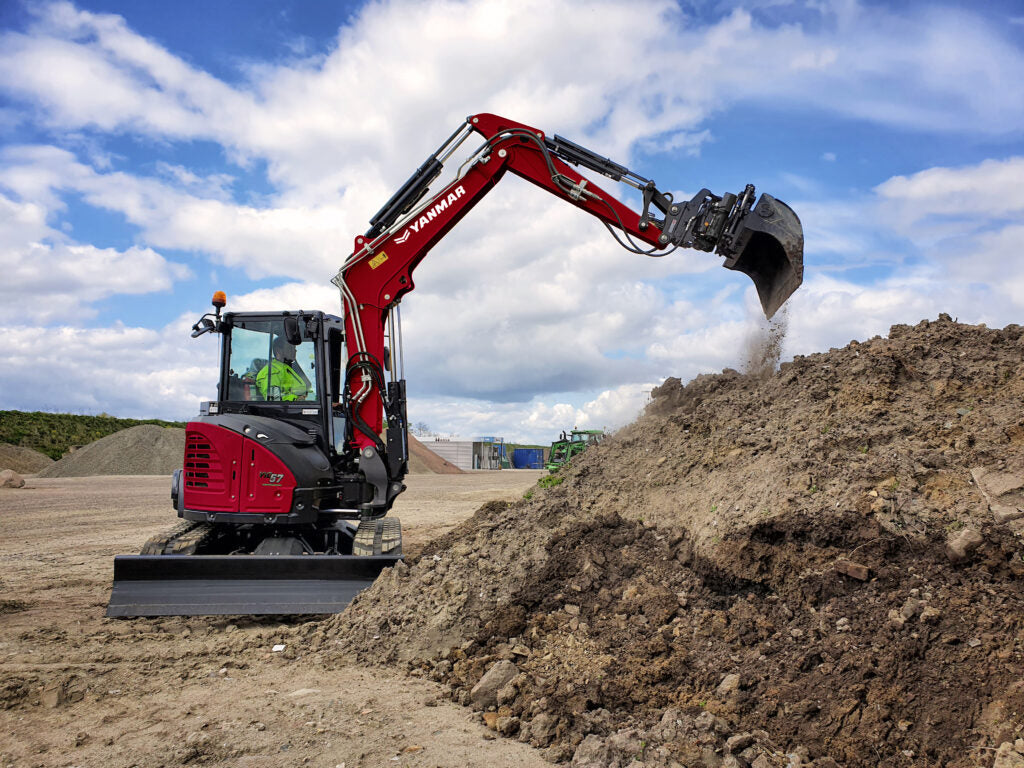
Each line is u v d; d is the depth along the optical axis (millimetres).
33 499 18125
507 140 7395
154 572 5926
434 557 5738
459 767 3322
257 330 7449
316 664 4883
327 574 6004
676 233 6961
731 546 4508
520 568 5375
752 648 4004
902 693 3314
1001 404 4551
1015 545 3586
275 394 7348
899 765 3082
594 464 6445
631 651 4242
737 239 6754
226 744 3578
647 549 5160
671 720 3531
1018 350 5047
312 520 6676
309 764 3357
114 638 5504
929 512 3998
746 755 3273
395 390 7379
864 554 4016
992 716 3068
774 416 5602
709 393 6688
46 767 3363
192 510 6582
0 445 31641
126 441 30828
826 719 3352
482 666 4449
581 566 5184
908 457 4387
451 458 60594
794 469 4719
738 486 5008
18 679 4504
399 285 7418
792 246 6570
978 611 3473
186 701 4211
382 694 4273
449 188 7430
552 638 4578
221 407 7391
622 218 7230
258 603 5883
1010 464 4000
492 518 6270
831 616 3893
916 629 3516
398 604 5332
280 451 6594
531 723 3707
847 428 4871
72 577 8195
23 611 6500
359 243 7477
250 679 4613
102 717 3975
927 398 4906
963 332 5488
